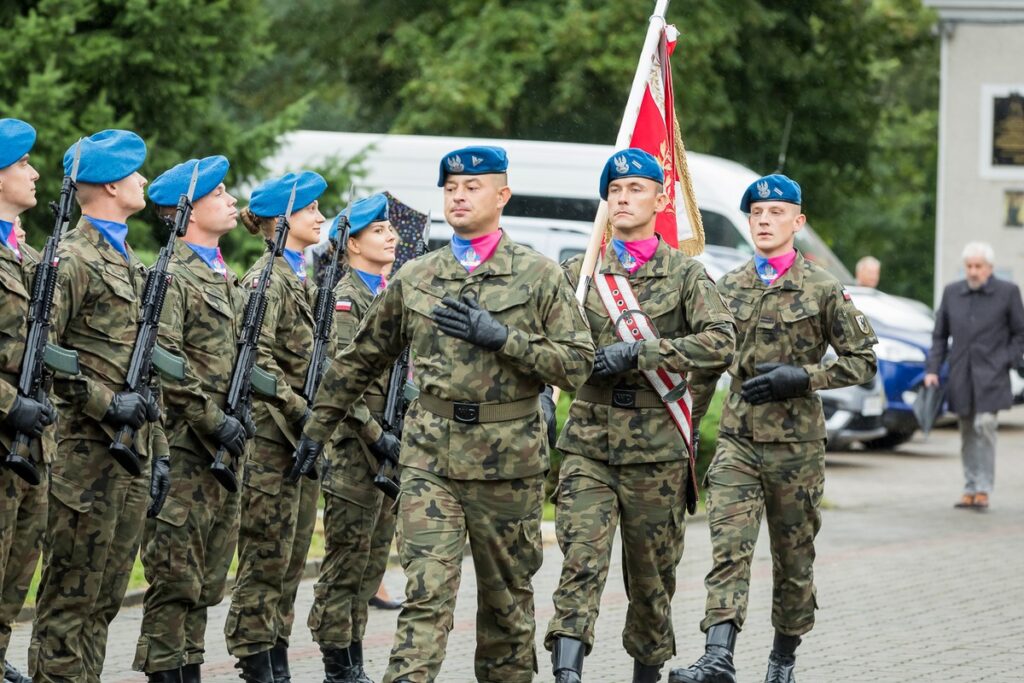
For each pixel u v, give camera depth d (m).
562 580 9.72
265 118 45.94
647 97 11.51
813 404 10.91
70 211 8.66
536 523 8.81
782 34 44.34
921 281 64.94
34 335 8.42
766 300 11.06
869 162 47.94
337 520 10.81
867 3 45.75
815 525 10.99
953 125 40.62
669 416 9.85
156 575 9.81
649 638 10.16
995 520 20.23
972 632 13.04
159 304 9.22
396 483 10.77
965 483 21.67
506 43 41.25
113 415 8.90
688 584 15.61
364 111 47.78
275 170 29.48
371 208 11.38
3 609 8.74
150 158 22.92
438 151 29.44
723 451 11.01
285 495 10.53
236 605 10.53
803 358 11.02
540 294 8.70
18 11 23.16
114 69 22.80
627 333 9.91
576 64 40.44
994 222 40.47
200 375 9.90
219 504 9.98
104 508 9.07
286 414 10.45
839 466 25.91
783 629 11.07
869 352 10.91
